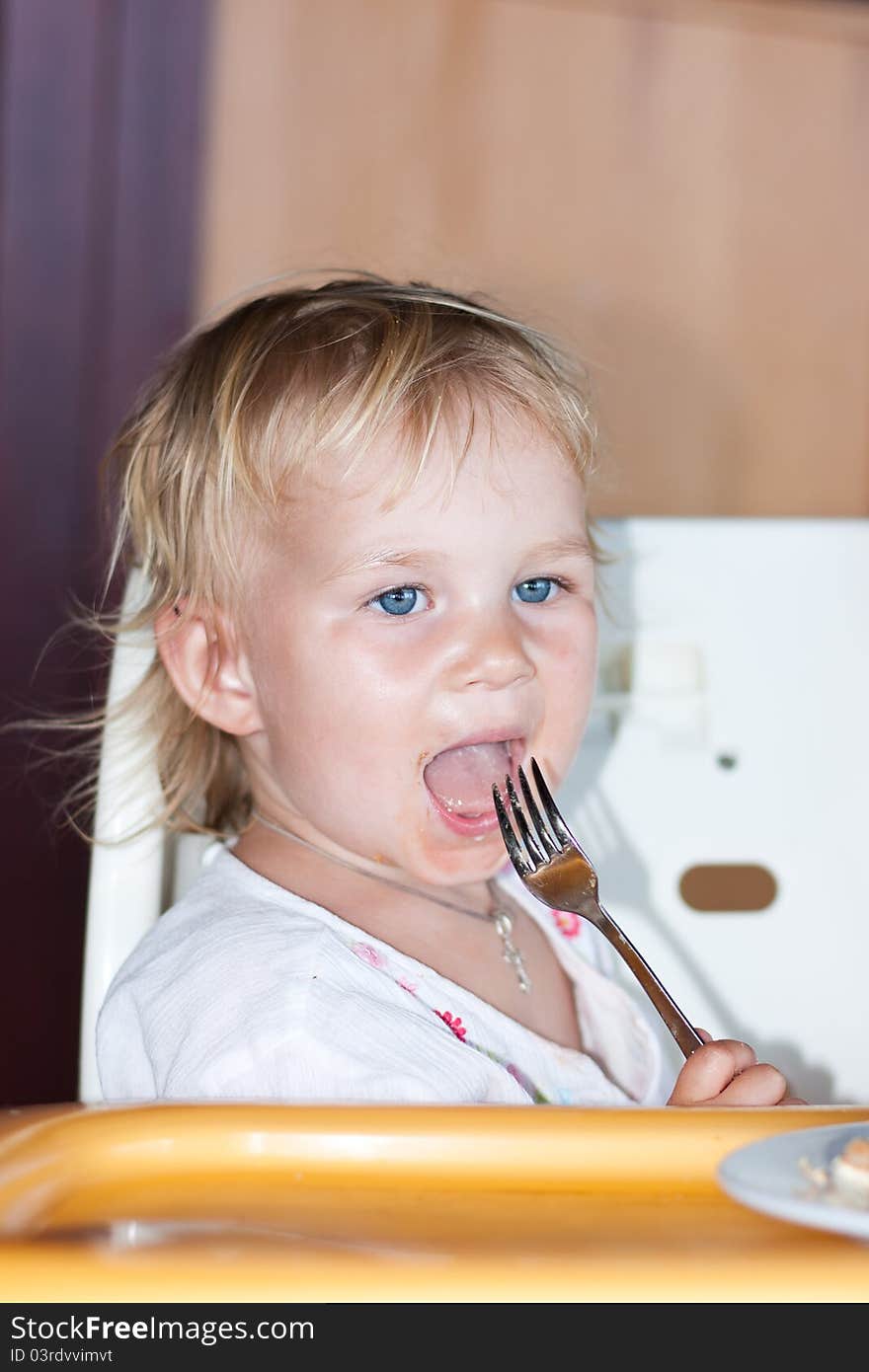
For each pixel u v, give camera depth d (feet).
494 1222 1.17
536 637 2.54
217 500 2.59
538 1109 1.33
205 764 2.91
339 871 2.60
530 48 7.66
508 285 7.66
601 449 3.46
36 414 7.13
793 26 7.82
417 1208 1.21
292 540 2.48
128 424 3.26
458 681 2.41
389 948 2.44
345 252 7.45
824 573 3.43
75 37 7.18
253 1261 0.95
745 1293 0.94
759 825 3.37
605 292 7.79
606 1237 1.12
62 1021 6.68
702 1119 1.32
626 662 3.36
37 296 7.16
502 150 7.66
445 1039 2.28
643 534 3.39
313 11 7.43
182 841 2.91
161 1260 0.94
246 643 2.58
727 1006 3.32
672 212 7.82
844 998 3.35
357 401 2.47
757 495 7.92
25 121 7.14
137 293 7.29
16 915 6.66
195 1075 2.13
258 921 2.41
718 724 3.38
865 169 7.98
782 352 7.95
